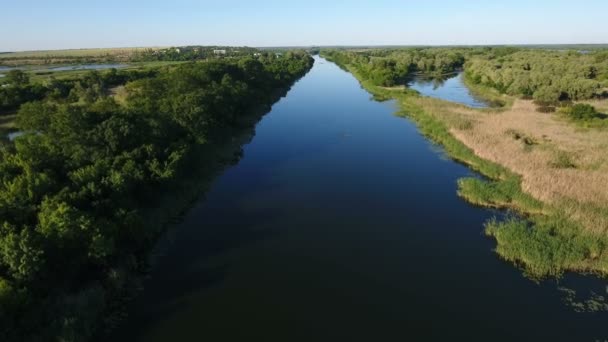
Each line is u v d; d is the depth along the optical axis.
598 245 28.84
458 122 61.50
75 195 27.14
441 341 22.23
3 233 22.31
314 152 55.47
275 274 28.34
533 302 25.33
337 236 33.62
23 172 29.17
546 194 36.28
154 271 28.33
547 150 47.94
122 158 33.75
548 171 40.97
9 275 20.92
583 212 32.94
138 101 51.22
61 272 23.39
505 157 46.50
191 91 58.56
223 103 58.72
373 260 30.16
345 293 26.34
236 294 26.09
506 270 28.73
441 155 53.16
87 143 33.91
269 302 25.39
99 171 30.61
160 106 48.00
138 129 38.12
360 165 50.19
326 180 45.56
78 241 23.77
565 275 27.88
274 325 23.39
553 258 28.50
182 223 35.19
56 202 25.28
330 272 28.62
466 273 28.45
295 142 60.16
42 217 23.89
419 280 27.72
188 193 39.12
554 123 62.31
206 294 26.03
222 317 23.97
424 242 32.62
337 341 22.25
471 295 26.08
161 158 37.62
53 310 21.66
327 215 37.34
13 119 62.84
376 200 40.34
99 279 25.00
